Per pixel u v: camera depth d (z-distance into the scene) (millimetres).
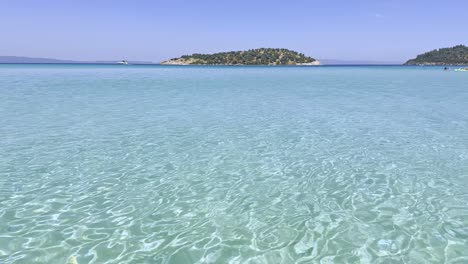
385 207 6840
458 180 8211
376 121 15711
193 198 7316
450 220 6273
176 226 6125
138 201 7141
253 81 47031
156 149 10867
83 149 10727
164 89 32312
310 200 7207
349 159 9922
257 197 7379
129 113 17547
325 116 17078
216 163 9570
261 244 5547
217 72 84312
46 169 8914
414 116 17078
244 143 11703
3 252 5234
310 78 56156
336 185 8016
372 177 8484
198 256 5203
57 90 29641
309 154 10430
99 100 22875
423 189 7711
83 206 6867
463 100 23750
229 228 6066
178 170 9000
